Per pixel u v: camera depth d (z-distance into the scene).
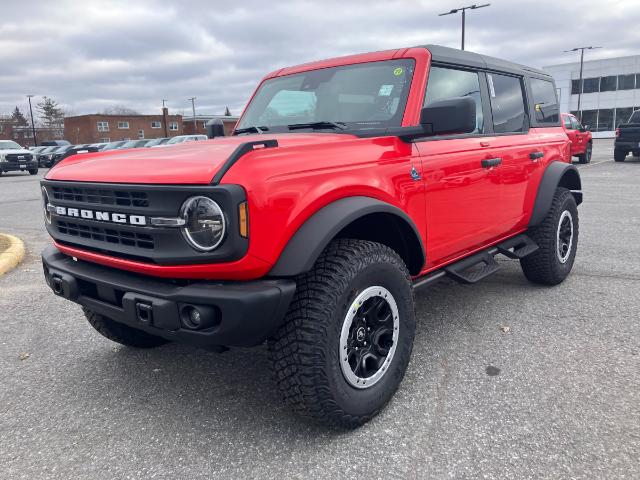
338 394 2.56
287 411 2.93
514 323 4.09
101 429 2.82
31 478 2.43
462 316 4.27
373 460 2.46
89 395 3.19
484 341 3.76
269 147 2.44
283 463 2.47
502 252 4.30
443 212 3.42
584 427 2.65
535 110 4.84
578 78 58.09
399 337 2.91
